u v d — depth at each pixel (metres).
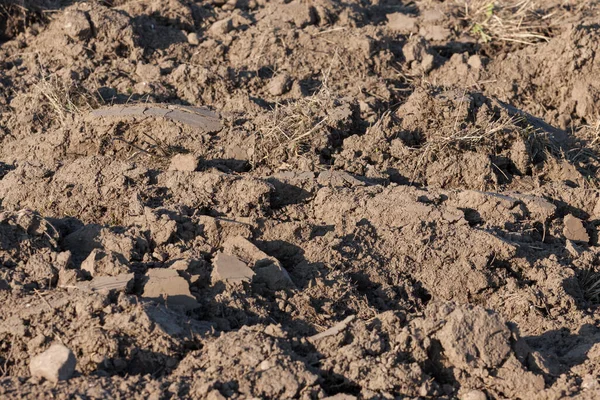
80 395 5.57
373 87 10.23
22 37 11.17
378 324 6.42
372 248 7.44
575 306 7.14
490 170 8.83
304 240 7.41
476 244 7.47
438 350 6.15
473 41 11.85
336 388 5.93
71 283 6.57
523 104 10.75
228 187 7.82
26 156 9.09
